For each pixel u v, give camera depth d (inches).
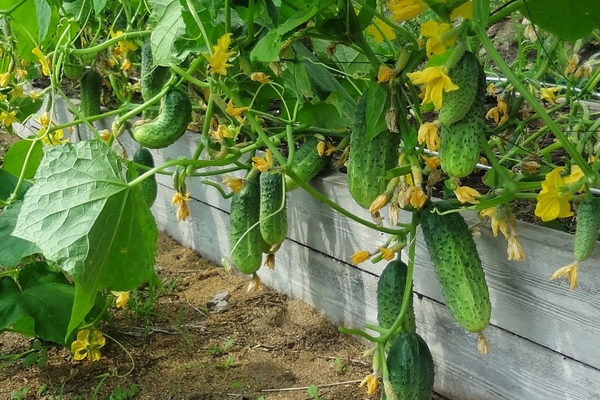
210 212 119.2
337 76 99.3
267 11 72.6
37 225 65.6
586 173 50.4
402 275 64.9
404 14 52.9
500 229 64.1
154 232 73.5
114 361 93.0
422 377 59.9
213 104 79.7
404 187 60.6
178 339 97.9
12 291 85.9
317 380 87.1
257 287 87.0
